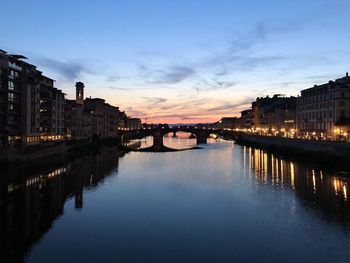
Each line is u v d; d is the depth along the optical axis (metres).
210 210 48.94
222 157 126.81
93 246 35.78
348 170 82.81
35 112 104.00
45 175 78.19
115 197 57.34
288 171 85.31
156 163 107.38
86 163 105.31
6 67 89.56
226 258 32.78
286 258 32.75
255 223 42.88
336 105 112.56
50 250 34.78
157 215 46.59
